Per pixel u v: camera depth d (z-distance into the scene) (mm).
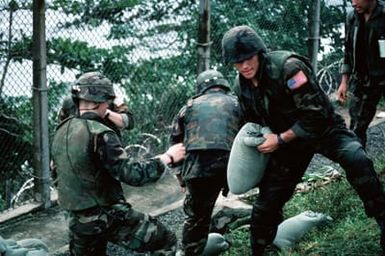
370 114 5469
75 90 3912
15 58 5863
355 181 3938
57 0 6020
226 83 4590
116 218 4020
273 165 4129
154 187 6602
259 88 3863
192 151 4371
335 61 8602
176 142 4625
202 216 4523
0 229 5793
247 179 4113
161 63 6742
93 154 3889
